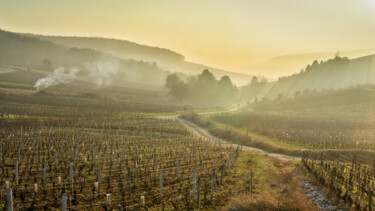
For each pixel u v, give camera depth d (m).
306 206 19.23
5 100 83.25
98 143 39.72
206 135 61.78
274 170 30.45
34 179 21.98
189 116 88.38
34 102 85.12
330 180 23.61
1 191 18.97
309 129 67.12
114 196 20.25
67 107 84.31
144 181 24.03
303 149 42.91
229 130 61.06
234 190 23.59
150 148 38.53
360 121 81.00
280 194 22.02
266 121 79.94
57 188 20.64
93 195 20.06
